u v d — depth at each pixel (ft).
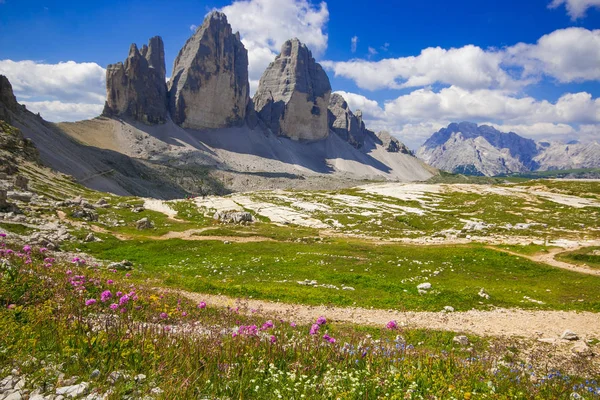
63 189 355.15
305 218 311.27
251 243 184.96
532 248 174.70
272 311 80.02
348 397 25.45
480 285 112.68
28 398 21.70
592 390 34.09
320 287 106.63
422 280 117.39
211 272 127.03
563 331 73.92
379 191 475.72
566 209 335.06
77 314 35.53
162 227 239.09
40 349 27.48
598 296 101.19
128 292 57.88
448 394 28.55
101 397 22.31
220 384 25.90
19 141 437.99
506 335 70.59
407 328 72.59
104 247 161.07
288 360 32.89
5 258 57.67
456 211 343.87
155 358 27.09
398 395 26.25
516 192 440.86
